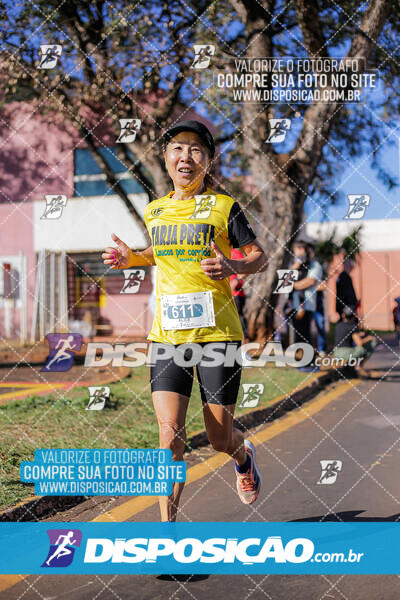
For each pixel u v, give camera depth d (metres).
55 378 9.98
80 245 20.50
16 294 20.02
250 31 11.71
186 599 2.72
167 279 3.26
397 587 2.81
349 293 10.59
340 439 5.99
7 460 4.56
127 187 19.98
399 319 9.22
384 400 8.32
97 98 12.32
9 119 19.16
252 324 11.85
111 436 5.49
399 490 4.27
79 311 20.70
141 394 7.68
